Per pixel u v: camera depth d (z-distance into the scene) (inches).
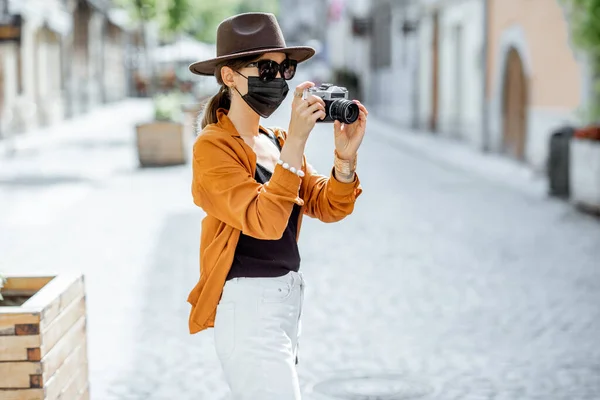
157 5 1232.2
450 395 242.5
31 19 1197.7
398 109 1546.5
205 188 138.9
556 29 778.8
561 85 773.3
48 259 426.9
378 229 517.7
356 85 1963.6
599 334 303.9
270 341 139.0
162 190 682.8
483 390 247.1
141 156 848.9
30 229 511.5
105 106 2081.7
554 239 486.3
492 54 974.4
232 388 139.9
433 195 671.8
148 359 275.4
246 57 140.6
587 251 452.4
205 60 141.0
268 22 141.8
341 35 2519.7
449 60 1202.6
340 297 354.0
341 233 503.8
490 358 276.7
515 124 919.7
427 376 259.0
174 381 255.8
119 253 439.2
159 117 882.8
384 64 1704.0
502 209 599.2
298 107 132.9
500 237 493.0
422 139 1222.9
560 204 621.3
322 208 153.1
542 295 359.6
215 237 141.9
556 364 271.0
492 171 812.6
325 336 299.7
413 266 415.2
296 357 148.5
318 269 407.8
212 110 146.4
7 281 184.4
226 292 141.1
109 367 268.1
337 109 134.3
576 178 590.6
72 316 175.3
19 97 1226.0
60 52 1536.7
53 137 1210.0
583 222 544.4
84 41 1829.5
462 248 459.8
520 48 875.4
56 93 1481.3
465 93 1139.9
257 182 140.9
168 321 317.7
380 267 412.8
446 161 916.6
